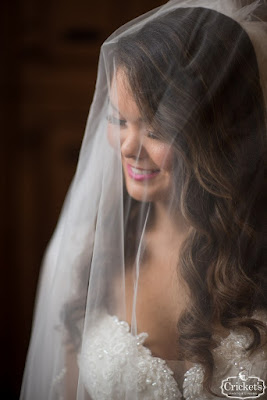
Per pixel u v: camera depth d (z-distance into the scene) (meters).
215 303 0.92
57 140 2.24
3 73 2.16
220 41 0.90
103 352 0.92
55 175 2.27
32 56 2.16
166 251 0.95
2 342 2.31
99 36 2.15
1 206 2.26
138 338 0.93
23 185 2.26
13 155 2.24
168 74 0.88
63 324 0.98
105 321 0.96
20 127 2.22
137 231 0.97
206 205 0.92
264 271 0.93
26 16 2.12
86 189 0.96
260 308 0.93
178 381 0.92
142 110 0.88
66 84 2.20
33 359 1.01
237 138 0.92
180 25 0.90
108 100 0.93
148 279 0.95
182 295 0.93
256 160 0.93
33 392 1.00
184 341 0.91
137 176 0.93
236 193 0.92
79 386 0.95
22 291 2.31
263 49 0.93
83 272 0.97
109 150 0.94
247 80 0.92
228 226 0.92
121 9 2.12
